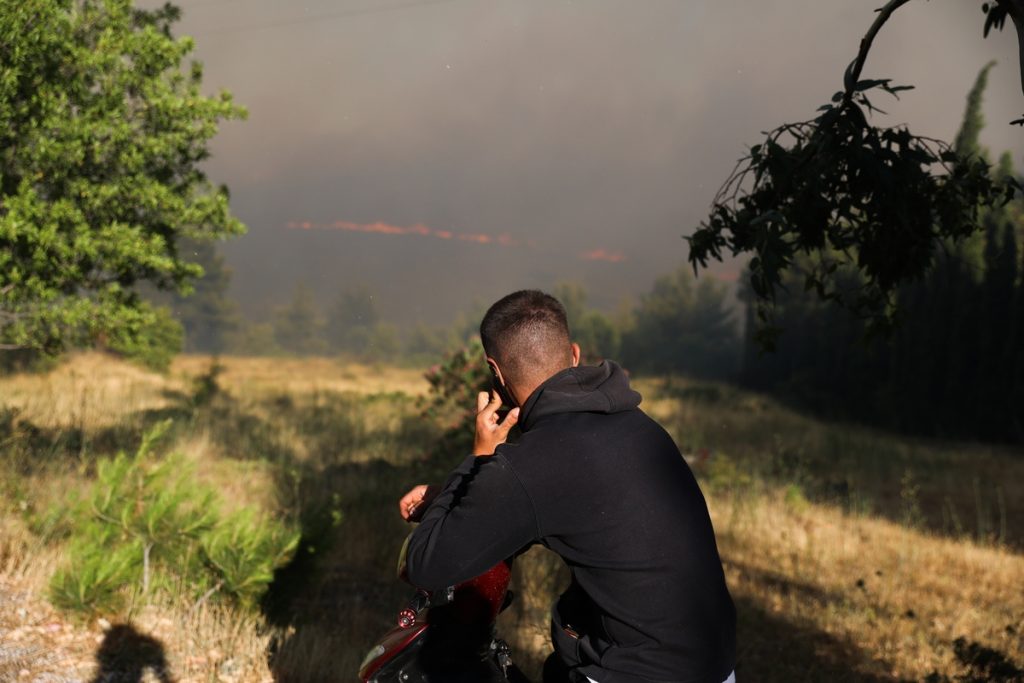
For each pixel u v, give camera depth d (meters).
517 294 1.98
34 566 4.68
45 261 6.54
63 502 5.98
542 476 1.73
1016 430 26.06
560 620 1.93
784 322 39.81
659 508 1.76
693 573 1.75
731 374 44.44
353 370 46.31
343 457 12.00
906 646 6.03
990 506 12.97
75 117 6.59
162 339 25.64
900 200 3.00
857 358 32.38
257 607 4.84
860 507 11.79
